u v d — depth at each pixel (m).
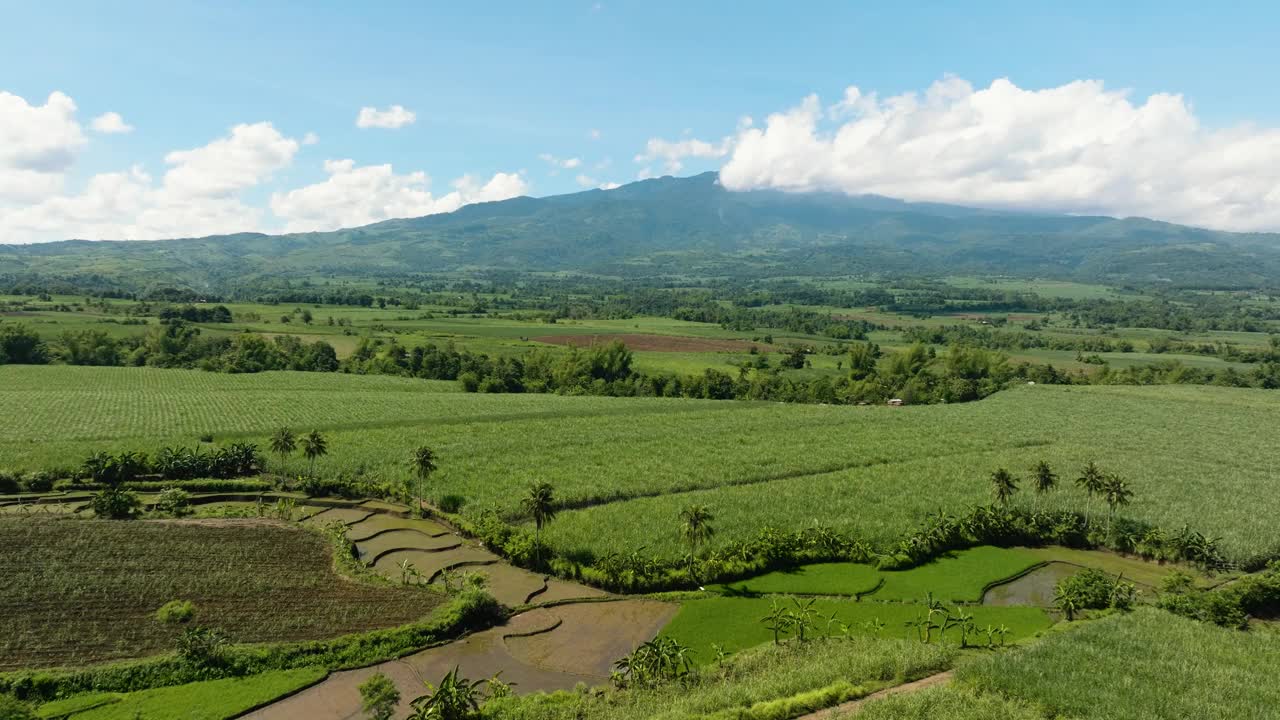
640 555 66.62
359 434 113.75
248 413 127.25
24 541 65.00
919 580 68.62
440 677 48.84
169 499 77.50
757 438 121.38
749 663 49.84
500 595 62.34
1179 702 43.59
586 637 55.56
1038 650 50.62
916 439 124.69
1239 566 72.81
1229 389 183.62
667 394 176.75
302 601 57.16
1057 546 80.19
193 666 46.72
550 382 185.00
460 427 121.62
